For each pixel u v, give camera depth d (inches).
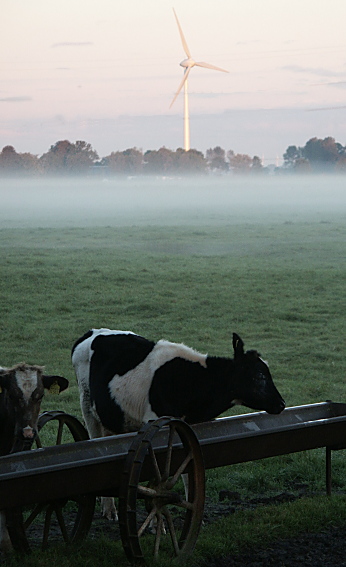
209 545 247.9
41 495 214.8
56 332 722.8
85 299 885.2
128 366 316.8
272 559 242.2
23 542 239.3
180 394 303.1
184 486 299.4
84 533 259.9
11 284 964.6
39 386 265.9
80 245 1451.8
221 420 284.0
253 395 297.3
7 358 625.0
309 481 348.5
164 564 225.8
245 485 341.1
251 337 727.7
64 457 236.4
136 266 1151.0
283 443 276.5
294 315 818.8
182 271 1098.1
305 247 1412.4
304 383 562.9
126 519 214.1
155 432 222.8
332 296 927.0
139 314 816.3
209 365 305.0
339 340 719.1
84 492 224.7
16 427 260.7
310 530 269.1
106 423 326.3
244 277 1055.6
